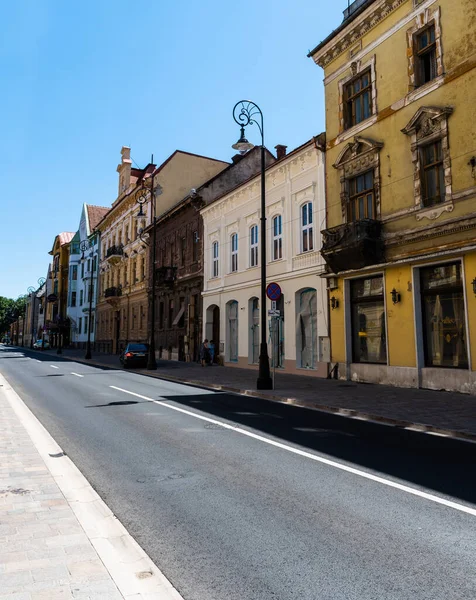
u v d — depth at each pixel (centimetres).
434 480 558
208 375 2041
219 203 2703
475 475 577
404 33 1562
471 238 1288
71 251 6706
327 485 542
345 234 1641
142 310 3962
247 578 334
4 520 418
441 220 1384
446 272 1390
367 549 378
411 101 1514
